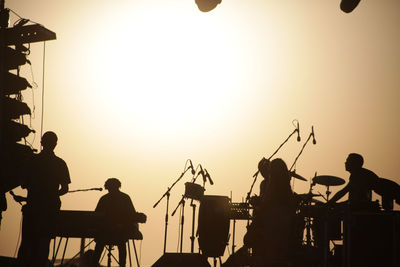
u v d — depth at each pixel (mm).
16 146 19438
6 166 18875
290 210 14711
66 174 17828
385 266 15578
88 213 20781
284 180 14922
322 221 18484
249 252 17812
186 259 21078
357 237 15828
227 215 22719
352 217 15938
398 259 15414
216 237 23344
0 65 19938
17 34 20562
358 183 18594
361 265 15695
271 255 14492
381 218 15742
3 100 19656
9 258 19656
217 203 23453
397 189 18375
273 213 14672
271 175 15055
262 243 14648
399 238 15500
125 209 22938
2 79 19828
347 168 18969
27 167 17547
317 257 16969
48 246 18062
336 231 19234
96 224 20844
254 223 14820
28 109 20453
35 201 17250
